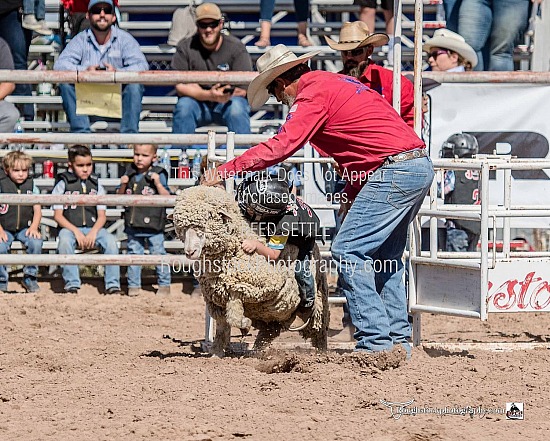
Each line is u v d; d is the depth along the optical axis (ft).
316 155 76.48
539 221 80.89
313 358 53.98
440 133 79.41
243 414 41.63
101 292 88.74
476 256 66.64
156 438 38.17
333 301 65.26
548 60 107.96
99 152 93.50
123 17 116.78
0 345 61.11
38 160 93.61
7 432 39.09
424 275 59.98
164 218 89.25
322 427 39.70
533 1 103.14
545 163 57.41
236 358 55.88
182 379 49.14
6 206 88.28
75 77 78.38
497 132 79.71
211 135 63.98
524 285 57.77
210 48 94.53
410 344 58.39
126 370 52.16
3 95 92.63
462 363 53.57
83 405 43.70
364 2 101.50
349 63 66.33
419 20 60.59
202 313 78.07
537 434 39.01
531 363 54.24
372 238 51.78
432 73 70.54
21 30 99.81
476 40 98.73
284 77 53.01
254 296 52.54
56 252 94.02
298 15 105.29
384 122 51.65
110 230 97.50
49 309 77.51
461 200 79.61
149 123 104.63
